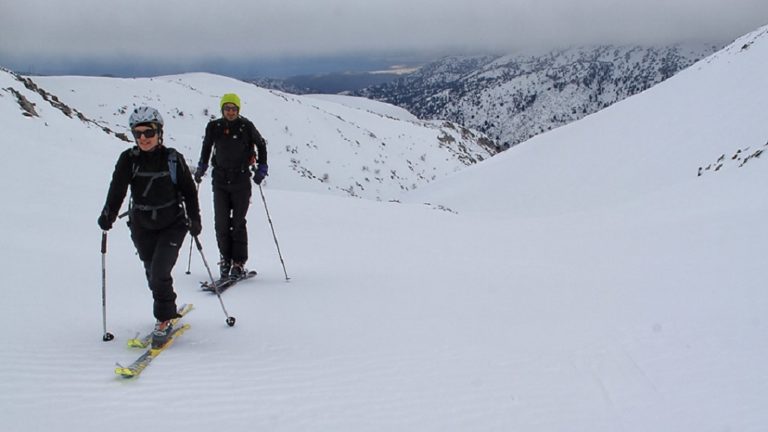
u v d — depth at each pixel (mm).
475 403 4520
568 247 14320
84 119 30625
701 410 4406
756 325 6129
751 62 42344
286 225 15883
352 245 13547
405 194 61156
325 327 6316
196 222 5375
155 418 3838
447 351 5723
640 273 9641
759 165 20031
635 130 45000
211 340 5598
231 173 8133
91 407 3902
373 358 5402
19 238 9219
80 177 16094
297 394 4449
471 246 14984
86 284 7246
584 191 38062
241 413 4039
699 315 6699
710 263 9422
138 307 6539
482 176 52844
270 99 76250
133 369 4512
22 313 5762
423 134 103062
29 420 3631
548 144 53719
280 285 8406
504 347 5914
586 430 4117
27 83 27578
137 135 4953
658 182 33094
